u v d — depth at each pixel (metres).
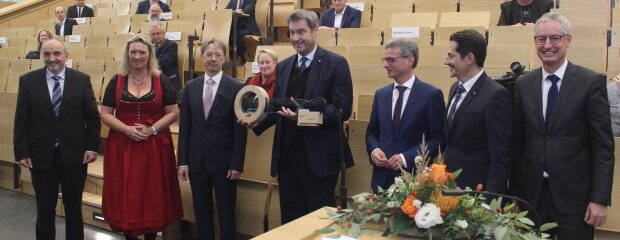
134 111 2.93
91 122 3.07
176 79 4.70
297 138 2.53
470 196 1.47
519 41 3.80
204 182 2.92
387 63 2.38
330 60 2.50
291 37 2.51
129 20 6.28
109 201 2.95
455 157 2.10
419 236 1.40
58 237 3.42
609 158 1.83
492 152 1.99
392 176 2.32
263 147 3.14
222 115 2.88
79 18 6.99
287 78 2.57
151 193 2.93
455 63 2.08
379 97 2.50
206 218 2.96
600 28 3.59
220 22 5.26
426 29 4.13
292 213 2.64
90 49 5.47
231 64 4.73
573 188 1.86
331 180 2.53
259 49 4.29
